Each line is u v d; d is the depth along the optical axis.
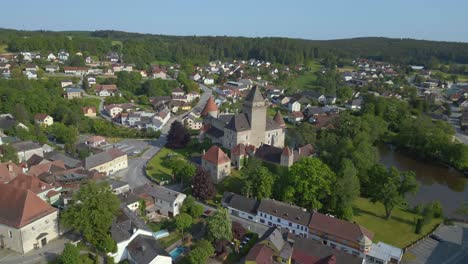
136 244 87.00
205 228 100.50
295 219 105.69
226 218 96.00
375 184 124.19
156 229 103.00
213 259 91.50
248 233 103.19
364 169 134.50
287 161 137.88
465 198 142.88
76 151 163.75
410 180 122.12
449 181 161.38
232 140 159.12
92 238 85.38
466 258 100.62
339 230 99.56
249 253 88.00
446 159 178.00
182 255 91.88
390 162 182.62
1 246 87.69
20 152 142.00
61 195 109.56
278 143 176.88
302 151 155.88
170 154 163.50
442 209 130.62
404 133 198.12
